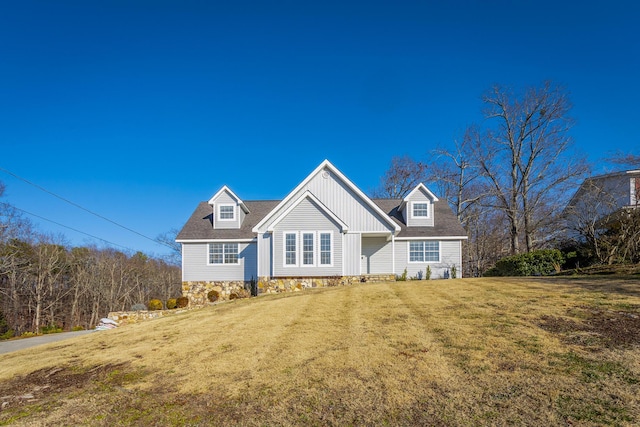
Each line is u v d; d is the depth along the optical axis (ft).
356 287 50.96
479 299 35.88
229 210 79.71
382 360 22.17
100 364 27.48
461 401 16.75
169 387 21.65
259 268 65.92
